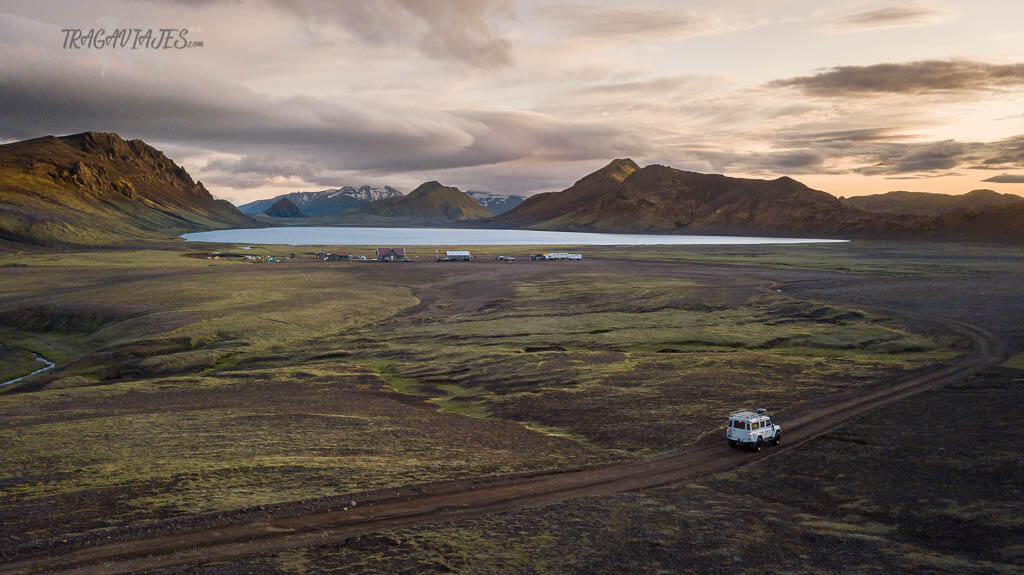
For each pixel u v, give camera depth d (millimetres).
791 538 31938
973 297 138625
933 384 68625
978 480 39688
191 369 95312
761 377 74812
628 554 29672
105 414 62594
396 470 42562
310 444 49469
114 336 120312
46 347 118750
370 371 88125
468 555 29141
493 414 63969
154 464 43156
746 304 142125
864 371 76250
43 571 27219
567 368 83125
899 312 123500
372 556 28953
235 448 47781
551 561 28766
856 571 27984
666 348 98312
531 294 170125
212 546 29906
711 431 53969
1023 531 31766
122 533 31078
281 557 28750
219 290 176875
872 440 49406
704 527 33281
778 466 44875
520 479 41719
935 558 29250
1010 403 58156
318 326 129750
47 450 47094
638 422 57562
